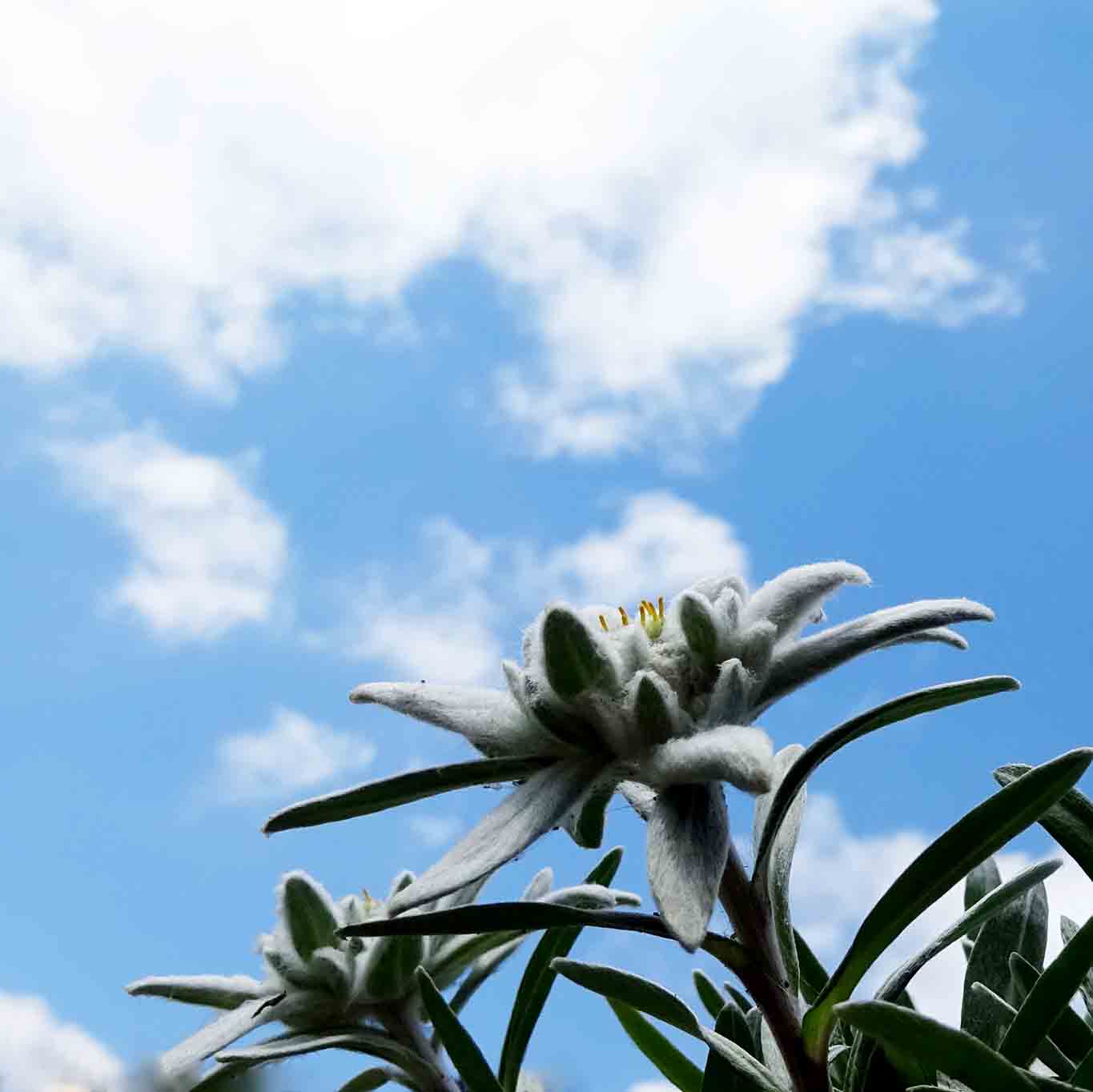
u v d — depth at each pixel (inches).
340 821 7.5
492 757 7.7
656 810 7.1
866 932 7.1
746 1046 7.4
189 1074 8.4
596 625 8.0
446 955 9.1
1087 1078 6.9
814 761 7.5
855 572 7.8
